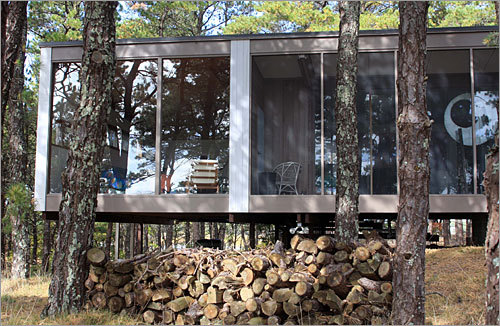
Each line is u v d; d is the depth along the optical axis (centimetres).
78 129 571
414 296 417
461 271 643
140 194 902
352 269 514
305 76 922
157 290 550
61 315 533
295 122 918
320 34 902
